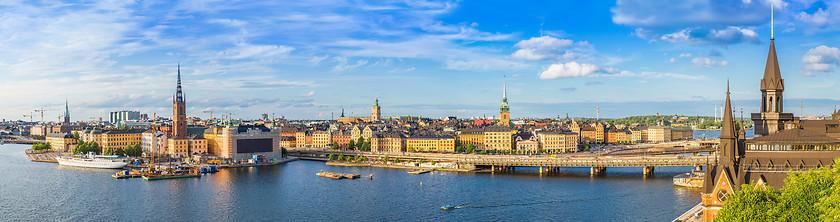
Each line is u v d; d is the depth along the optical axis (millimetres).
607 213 185875
